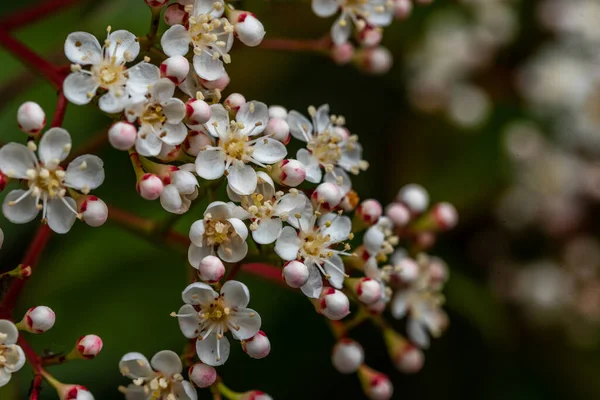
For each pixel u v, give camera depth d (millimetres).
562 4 304
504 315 282
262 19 248
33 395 222
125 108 218
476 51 302
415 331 247
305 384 263
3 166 217
